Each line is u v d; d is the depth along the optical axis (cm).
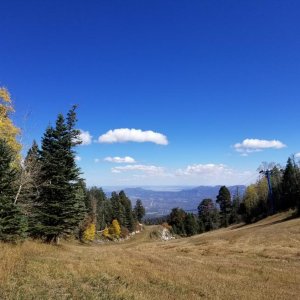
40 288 1380
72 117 3966
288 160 9819
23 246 2619
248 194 12788
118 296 1339
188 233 15600
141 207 18150
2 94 3331
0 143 2856
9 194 2847
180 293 1503
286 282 1980
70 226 3862
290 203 9300
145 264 2309
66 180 3856
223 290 1627
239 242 4384
